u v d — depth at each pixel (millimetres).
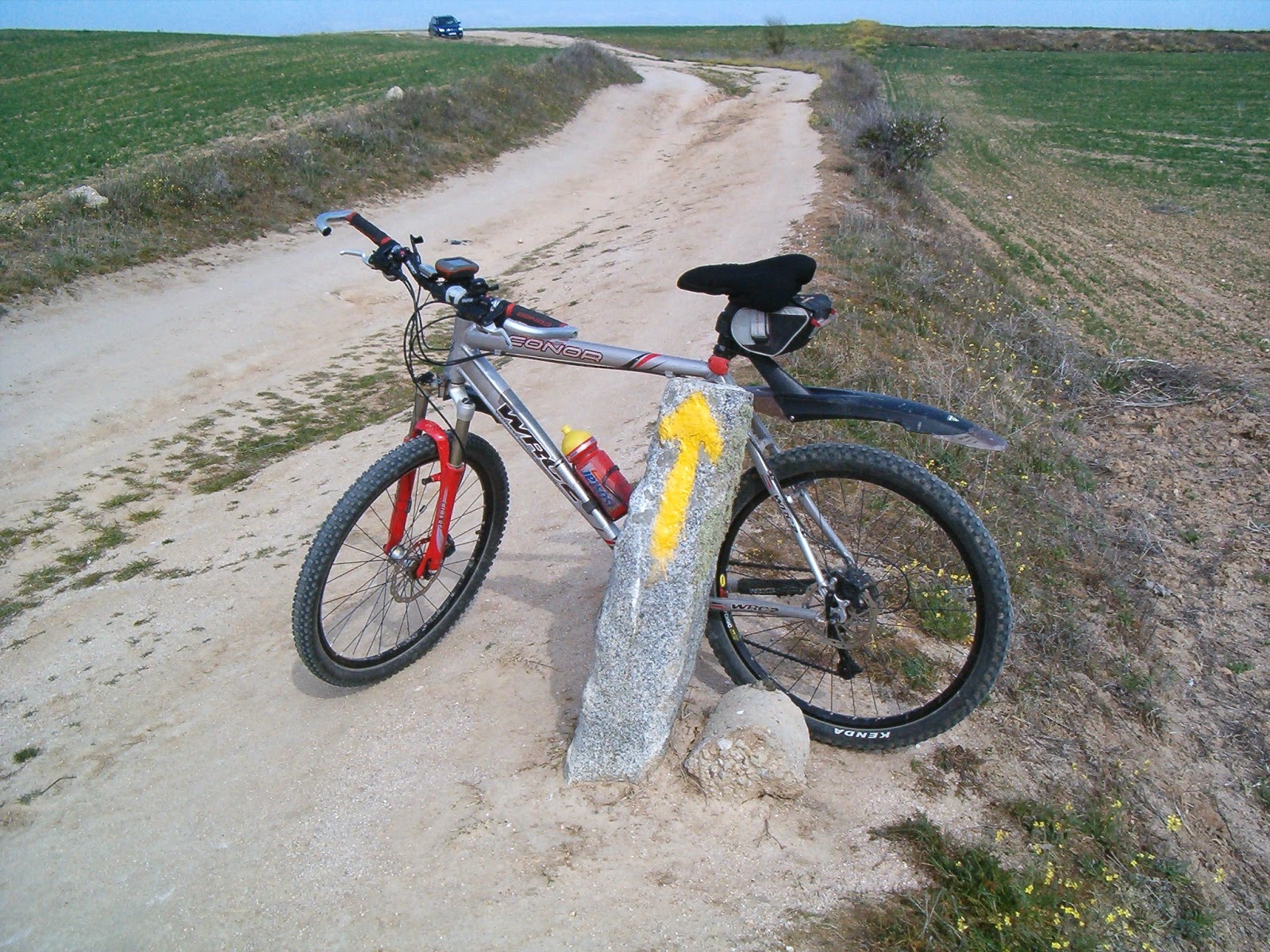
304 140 20266
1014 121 37750
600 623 2807
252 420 8664
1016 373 8758
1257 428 8250
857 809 2857
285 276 14461
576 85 34375
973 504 5449
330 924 2510
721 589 3152
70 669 4035
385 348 11281
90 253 13617
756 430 3002
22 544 6000
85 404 9180
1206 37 71750
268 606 4340
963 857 2707
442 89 26688
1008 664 3928
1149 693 4250
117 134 23844
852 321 8359
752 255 12172
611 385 7754
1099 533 5816
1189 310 14492
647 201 20359
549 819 2779
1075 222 21109
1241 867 3357
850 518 4340
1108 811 3188
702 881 2588
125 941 2527
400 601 3346
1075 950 2523
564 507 5016
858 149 22250
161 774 3154
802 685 3336
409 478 3232
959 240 17000
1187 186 25109
